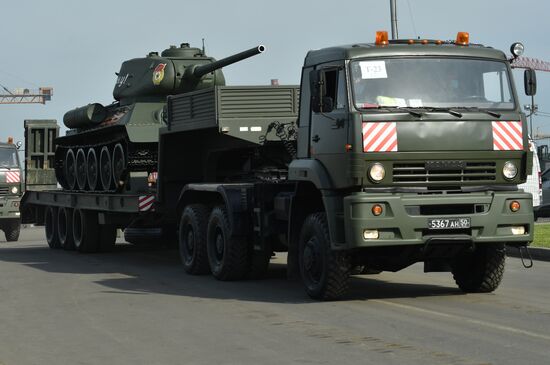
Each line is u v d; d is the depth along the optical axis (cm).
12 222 3653
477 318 1202
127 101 2633
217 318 1248
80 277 1870
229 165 2089
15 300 1500
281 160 1973
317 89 1357
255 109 1878
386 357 955
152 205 2130
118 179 2538
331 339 1065
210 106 1886
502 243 1394
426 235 1319
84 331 1170
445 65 1373
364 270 1794
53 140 3294
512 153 1364
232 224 1683
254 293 1532
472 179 1349
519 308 1296
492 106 1374
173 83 2503
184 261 1912
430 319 1199
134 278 1825
